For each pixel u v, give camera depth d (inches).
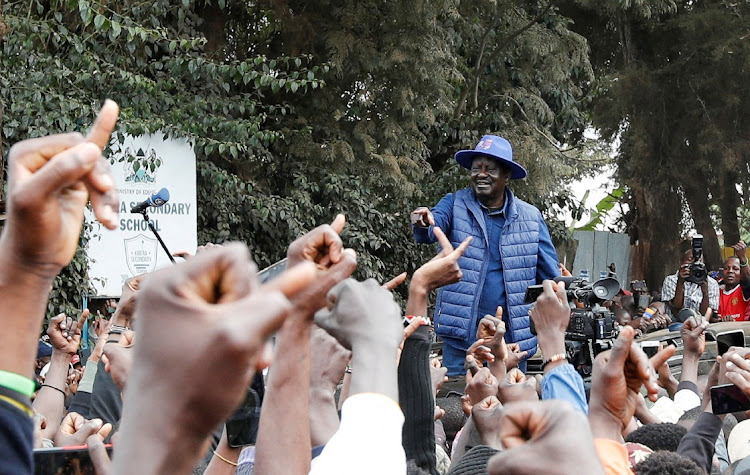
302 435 57.5
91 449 71.2
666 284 445.4
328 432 72.4
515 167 241.9
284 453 57.1
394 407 47.8
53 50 374.6
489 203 245.1
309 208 485.4
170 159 393.7
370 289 53.9
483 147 243.0
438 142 553.0
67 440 110.0
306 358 58.1
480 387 122.4
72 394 189.6
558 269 249.0
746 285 409.4
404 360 88.4
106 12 388.8
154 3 401.1
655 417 132.2
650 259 724.7
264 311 28.0
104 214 33.8
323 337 76.1
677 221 721.6
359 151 499.8
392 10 483.2
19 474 32.9
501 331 152.4
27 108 313.7
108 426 108.4
